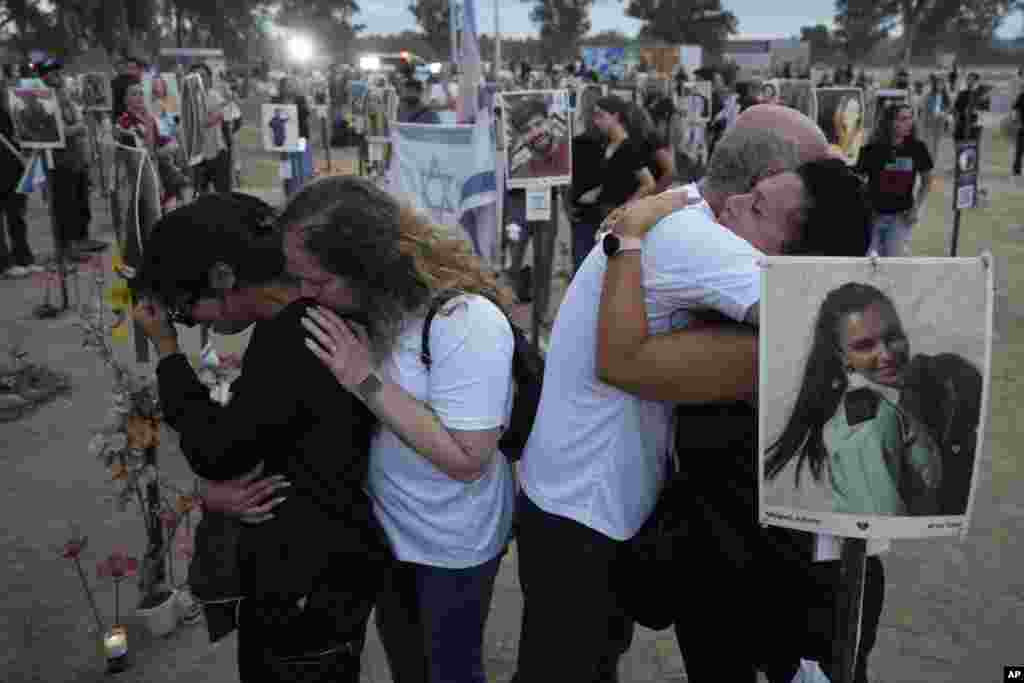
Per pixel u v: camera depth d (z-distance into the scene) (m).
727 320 1.73
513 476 2.13
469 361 1.80
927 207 14.23
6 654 3.09
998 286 8.88
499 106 5.59
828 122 9.05
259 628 1.84
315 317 1.75
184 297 1.88
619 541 1.90
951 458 1.46
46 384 5.80
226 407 1.79
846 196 1.71
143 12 54.78
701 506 1.80
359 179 1.83
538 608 1.98
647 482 1.90
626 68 31.66
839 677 1.59
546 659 1.97
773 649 1.79
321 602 1.81
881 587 1.86
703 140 15.36
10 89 7.30
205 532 1.95
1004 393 5.86
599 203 6.52
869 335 1.43
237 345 6.67
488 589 2.05
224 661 3.06
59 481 4.50
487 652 3.15
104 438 2.98
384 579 1.96
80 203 9.80
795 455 1.47
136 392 2.98
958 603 3.48
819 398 1.45
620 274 1.70
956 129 20.38
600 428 1.86
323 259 1.73
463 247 1.93
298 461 1.81
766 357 1.46
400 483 1.92
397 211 1.85
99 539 3.91
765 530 1.74
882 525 1.47
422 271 1.81
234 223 1.87
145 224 3.06
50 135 7.37
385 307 1.80
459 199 5.42
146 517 3.19
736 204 1.77
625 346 1.69
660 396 1.70
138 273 1.91
